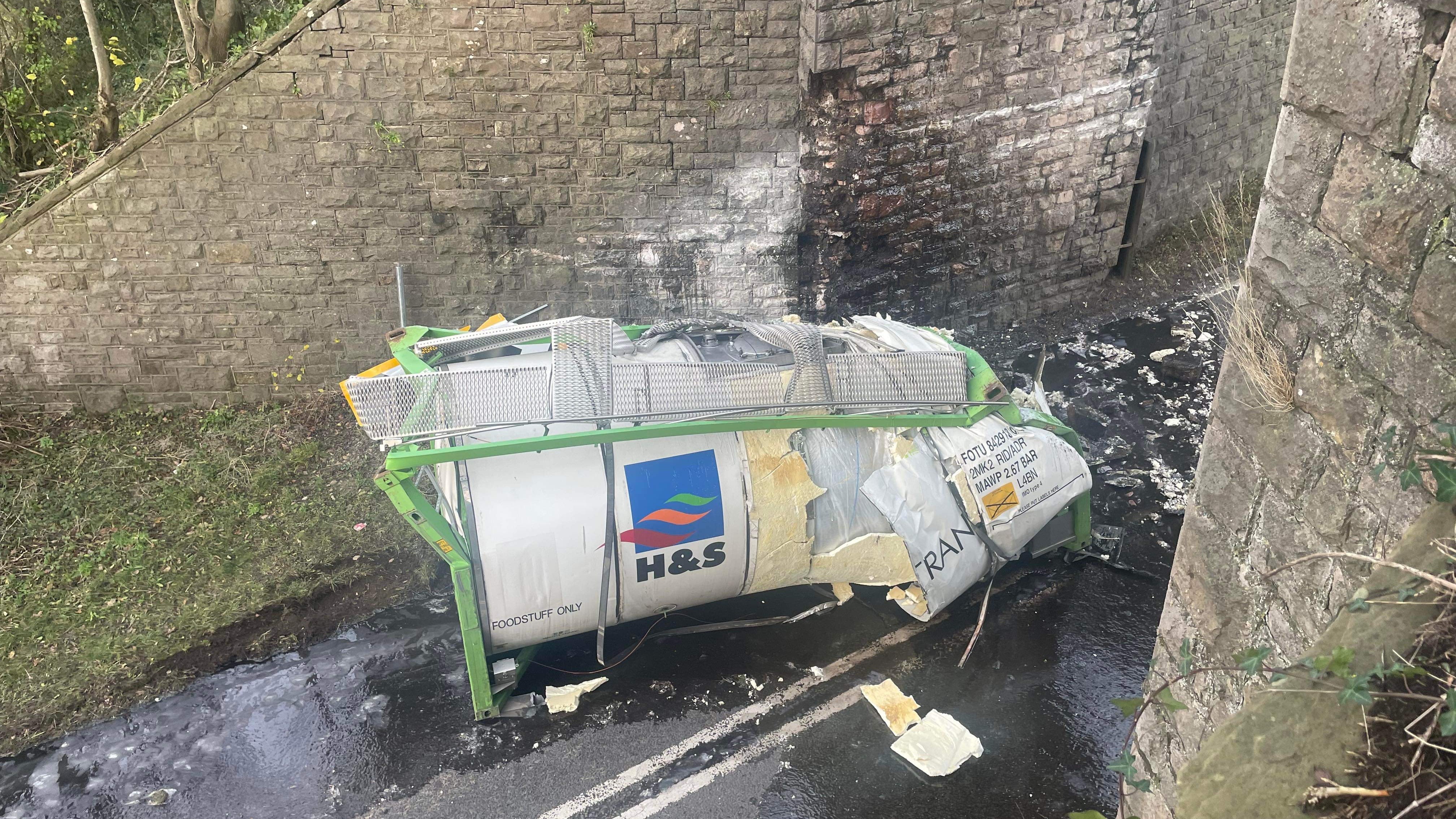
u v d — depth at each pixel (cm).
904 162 780
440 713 554
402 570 656
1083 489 616
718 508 538
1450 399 227
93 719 553
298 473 734
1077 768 519
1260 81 978
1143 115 864
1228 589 319
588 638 603
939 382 576
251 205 724
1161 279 962
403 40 675
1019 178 841
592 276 778
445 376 507
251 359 785
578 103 707
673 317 800
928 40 734
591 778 517
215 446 759
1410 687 182
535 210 747
